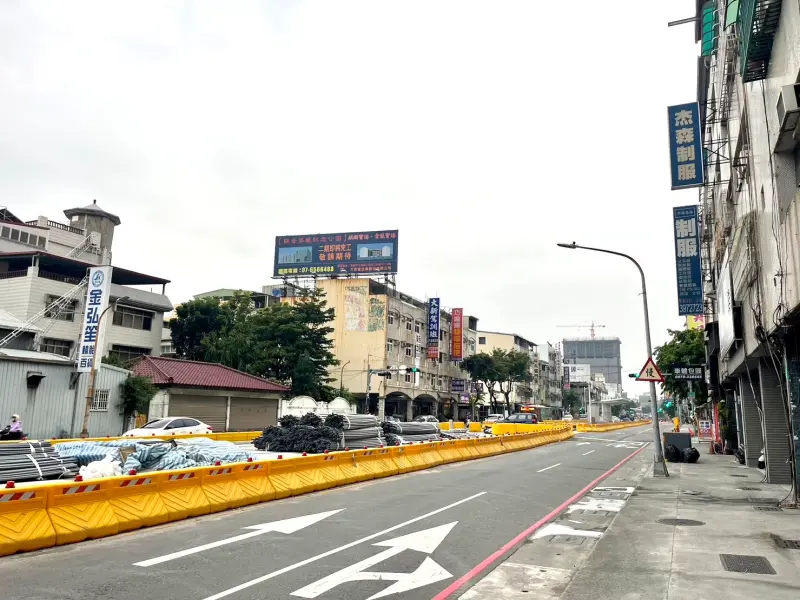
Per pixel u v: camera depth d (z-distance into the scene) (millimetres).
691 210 26859
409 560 7383
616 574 6688
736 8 11453
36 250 35031
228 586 6137
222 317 45375
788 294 9102
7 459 10477
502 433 41875
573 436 45250
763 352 14172
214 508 10484
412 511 11000
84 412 24641
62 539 7809
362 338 54500
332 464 14742
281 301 58125
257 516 10234
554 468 20156
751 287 13406
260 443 18938
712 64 20828
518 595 6035
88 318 24469
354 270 56781
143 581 6258
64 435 23688
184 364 33688
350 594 5969
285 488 12508
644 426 84062
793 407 11758
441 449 21453
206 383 32500
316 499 12359
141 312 39844
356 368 54000
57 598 5645
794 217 8430
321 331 44812
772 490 14203
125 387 26750
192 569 6766
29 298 33250
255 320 44625
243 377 35875
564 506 12047
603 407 84438
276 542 8219
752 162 12117
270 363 42844
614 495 13609
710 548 7938
